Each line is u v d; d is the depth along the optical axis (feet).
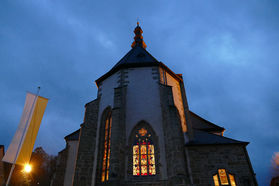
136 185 37.68
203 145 44.96
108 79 56.80
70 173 60.49
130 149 42.27
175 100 53.31
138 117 46.09
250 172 41.63
